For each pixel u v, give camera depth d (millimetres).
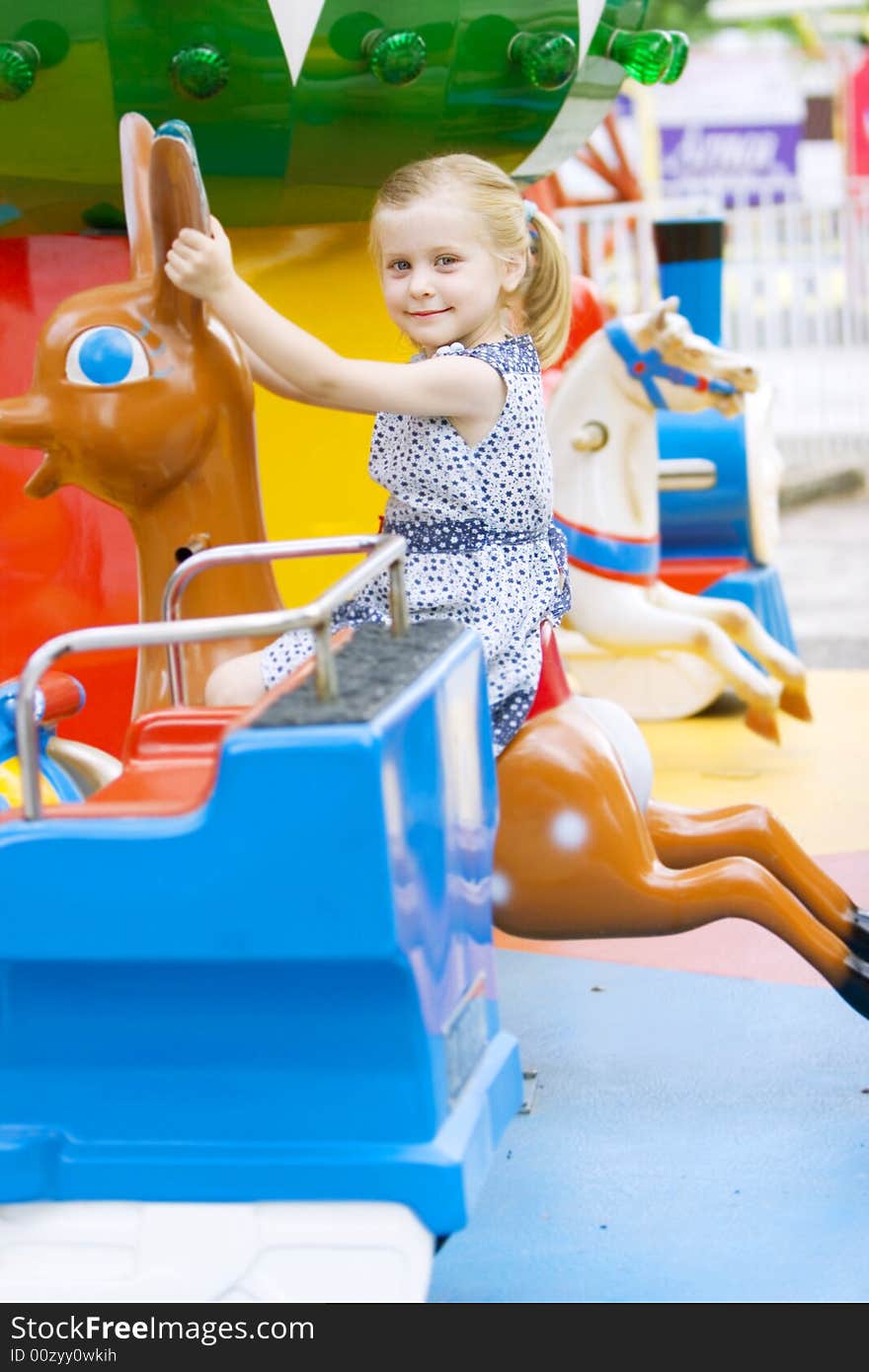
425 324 2615
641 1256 2354
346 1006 1688
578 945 3652
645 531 5043
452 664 1892
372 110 3068
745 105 20688
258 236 3381
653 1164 2629
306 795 1595
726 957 3543
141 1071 1734
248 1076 1721
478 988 1943
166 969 1693
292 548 2090
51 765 2643
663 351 4797
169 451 2639
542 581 2658
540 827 2588
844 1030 3135
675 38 3305
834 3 23094
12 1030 1741
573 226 8078
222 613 2713
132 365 2594
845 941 2953
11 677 3469
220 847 1618
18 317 3361
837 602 7691
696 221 5352
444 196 2570
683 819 2947
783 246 12422
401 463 2598
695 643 4973
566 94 3227
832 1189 2525
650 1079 2939
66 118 2961
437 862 1771
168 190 2488
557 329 2867
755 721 5020
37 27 2836
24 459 3445
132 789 2006
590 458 4977
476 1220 2467
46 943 1667
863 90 18859
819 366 11141
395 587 2027
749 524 5582
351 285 3445
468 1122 1771
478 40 3047
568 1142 2711
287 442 3461
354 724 1605
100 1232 1757
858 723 5434
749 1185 2545
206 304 2635
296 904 1614
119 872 1642
